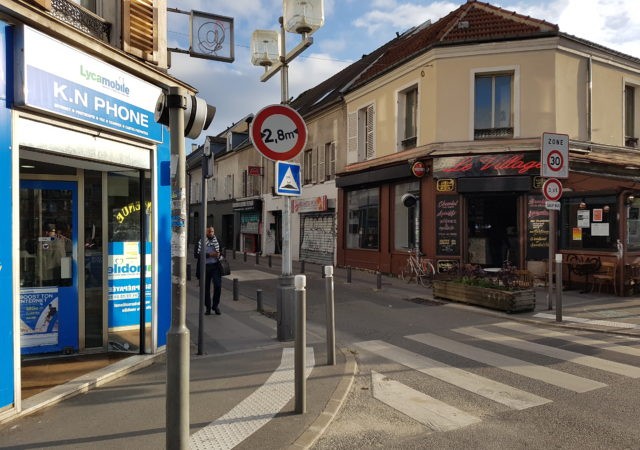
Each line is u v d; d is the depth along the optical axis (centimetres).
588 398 491
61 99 466
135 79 585
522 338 764
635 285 1191
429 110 1485
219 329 824
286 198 741
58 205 629
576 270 1234
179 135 341
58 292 623
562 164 980
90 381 512
